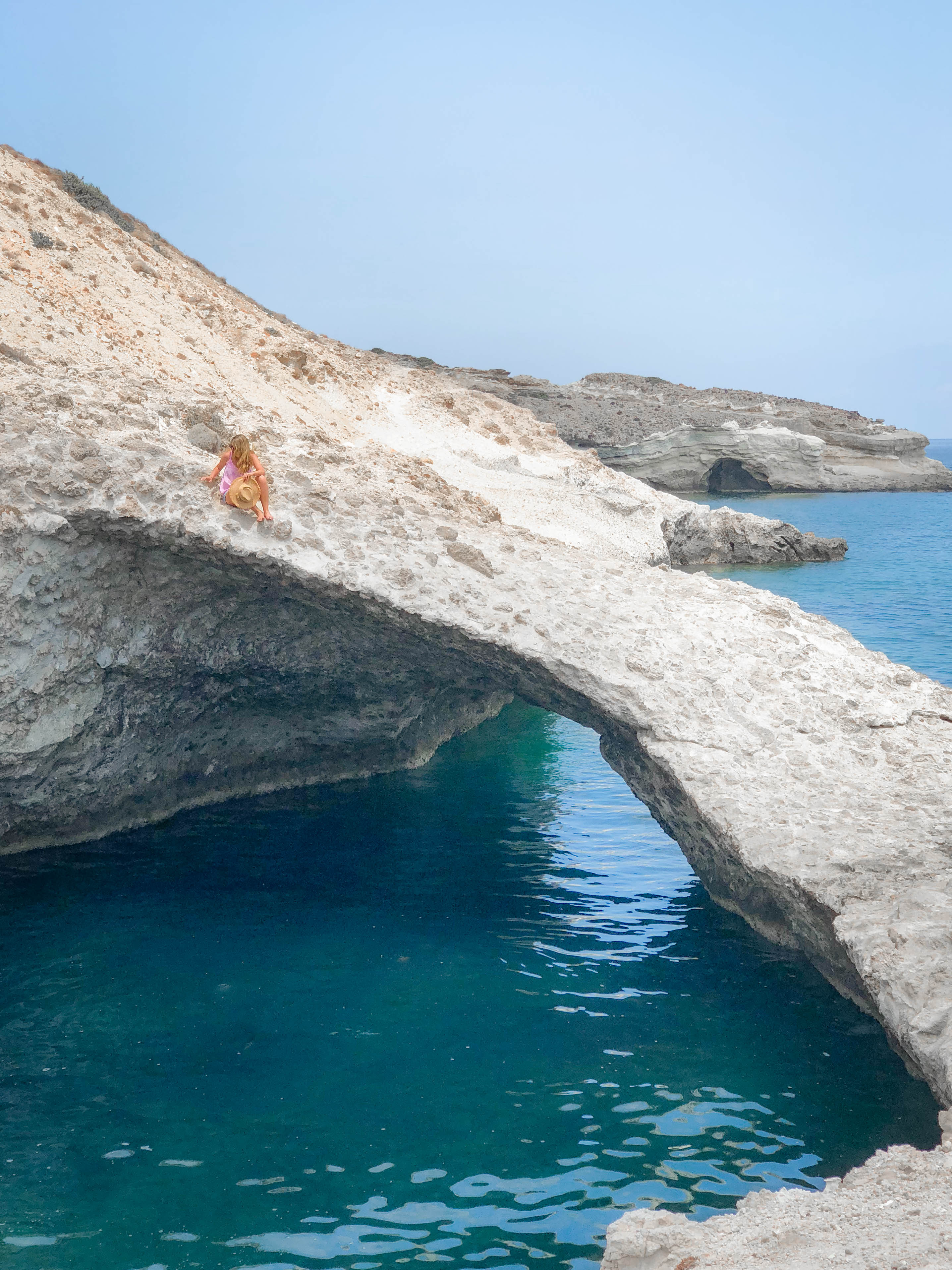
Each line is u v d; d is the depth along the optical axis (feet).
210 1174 32.12
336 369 136.15
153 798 65.00
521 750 83.35
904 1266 21.47
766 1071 38.22
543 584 57.82
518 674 56.03
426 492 72.08
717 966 46.98
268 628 61.52
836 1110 35.70
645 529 124.36
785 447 367.04
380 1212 30.32
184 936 49.47
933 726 51.03
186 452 56.44
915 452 413.80
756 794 46.96
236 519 53.06
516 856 60.44
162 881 55.83
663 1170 32.24
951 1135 29.96
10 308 78.59
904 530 249.55
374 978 45.52
